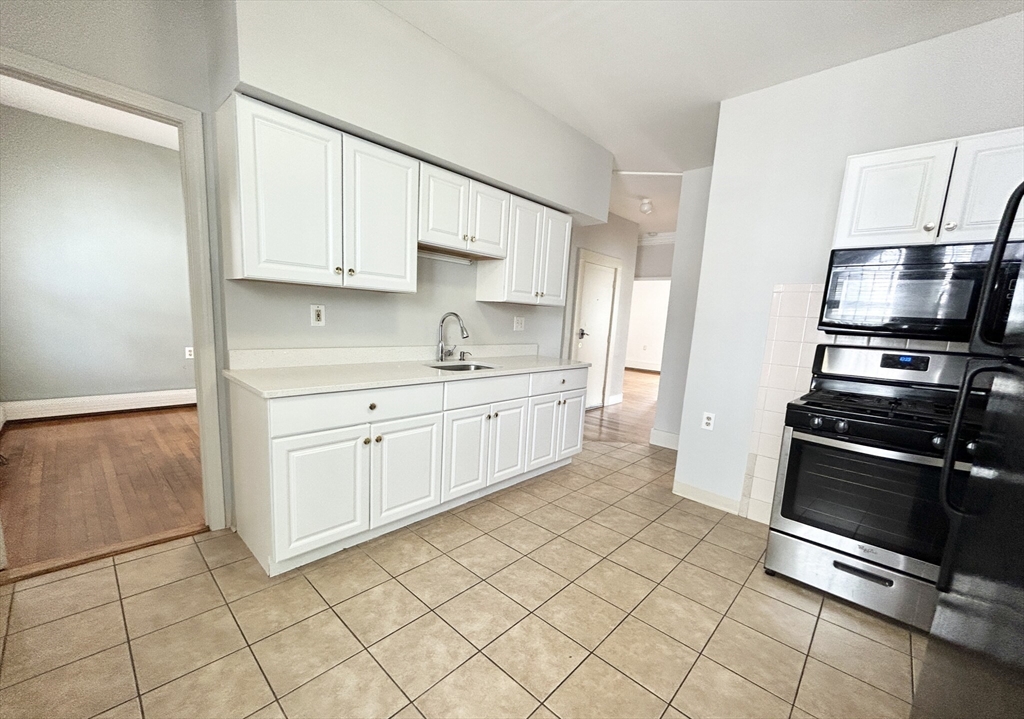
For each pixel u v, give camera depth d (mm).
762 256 2547
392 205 2199
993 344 1077
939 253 1779
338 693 1293
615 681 1393
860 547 1786
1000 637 849
